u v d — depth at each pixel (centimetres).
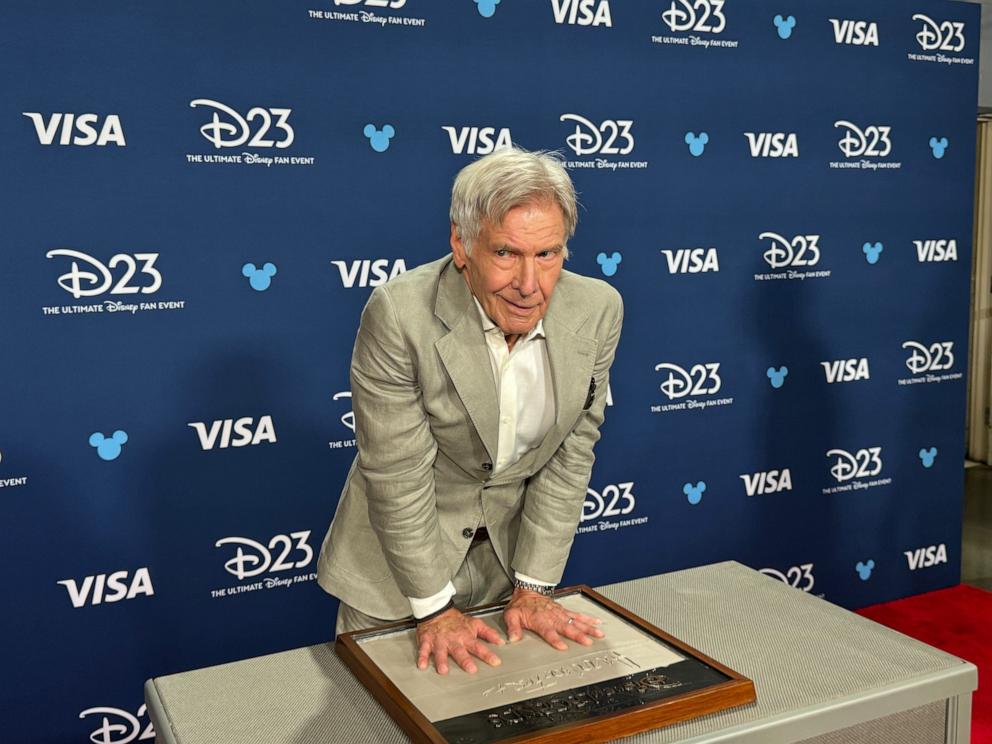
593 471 287
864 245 317
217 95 229
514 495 151
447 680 121
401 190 251
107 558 233
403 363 131
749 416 308
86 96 217
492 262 116
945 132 325
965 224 335
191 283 232
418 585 134
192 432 238
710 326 296
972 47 325
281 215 239
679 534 303
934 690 123
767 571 320
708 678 118
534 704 113
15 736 230
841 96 305
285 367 245
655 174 281
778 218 301
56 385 223
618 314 144
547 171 115
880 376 328
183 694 123
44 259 218
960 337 341
